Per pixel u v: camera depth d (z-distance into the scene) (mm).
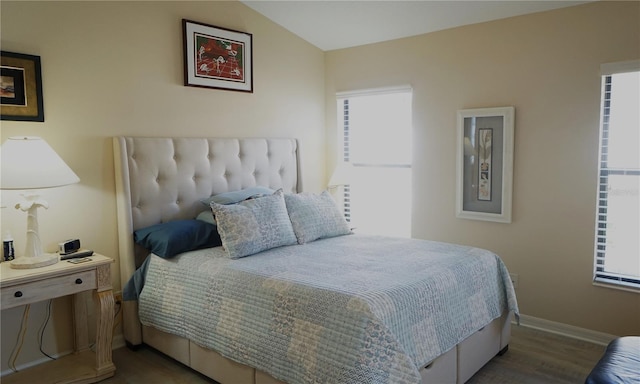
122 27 3133
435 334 2236
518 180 3471
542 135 3336
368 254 2871
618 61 2992
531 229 3438
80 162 2967
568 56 3186
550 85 3275
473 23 3604
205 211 3377
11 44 2658
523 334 3324
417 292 2201
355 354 1856
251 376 2346
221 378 2527
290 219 3295
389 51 4117
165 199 3314
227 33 3717
